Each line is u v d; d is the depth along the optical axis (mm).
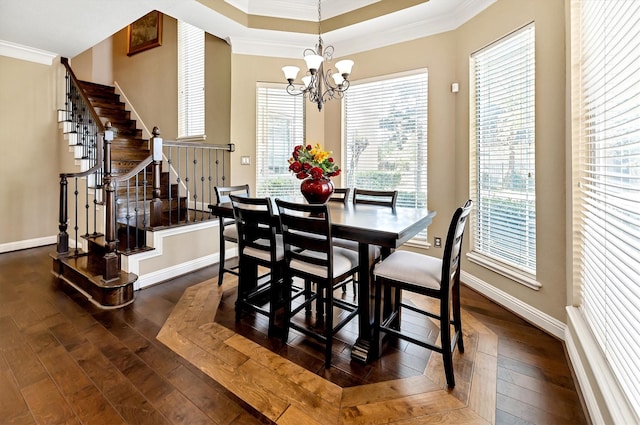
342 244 2582
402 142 3652
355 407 1541
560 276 2152
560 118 2125
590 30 1751
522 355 1963
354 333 2242
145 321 2398
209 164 4094
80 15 3342
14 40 3984
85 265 3072
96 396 1600
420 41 3451
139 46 5355
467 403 1562
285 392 1646
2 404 1535
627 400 1194
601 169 1646
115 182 2822
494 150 2811
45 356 1935
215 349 2033
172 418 1467
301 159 2461
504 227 2707
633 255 1175
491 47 2768
